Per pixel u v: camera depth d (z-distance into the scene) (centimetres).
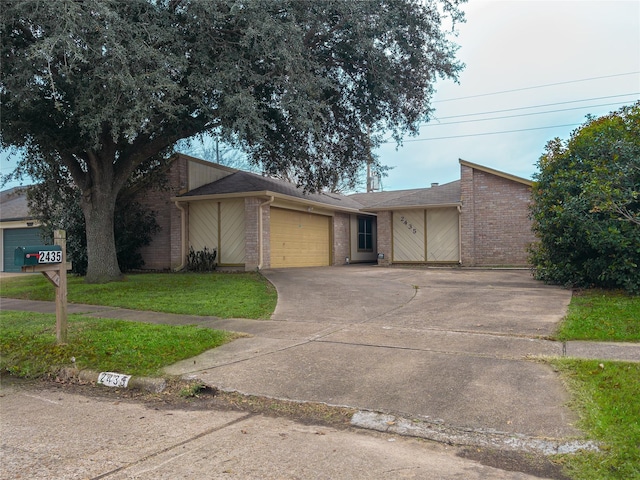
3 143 1380
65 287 742
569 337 705
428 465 376
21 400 566
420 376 569
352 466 375
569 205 1084
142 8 1159
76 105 1162
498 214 1941
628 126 1127
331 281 1409
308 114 1264
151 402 547
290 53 1184
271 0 1185
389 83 1449
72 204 1736
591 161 1105
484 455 392
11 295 1369
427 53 1488
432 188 2330
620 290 1058
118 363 648
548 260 1253
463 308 961
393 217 2177
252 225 1747
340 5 1263
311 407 503
